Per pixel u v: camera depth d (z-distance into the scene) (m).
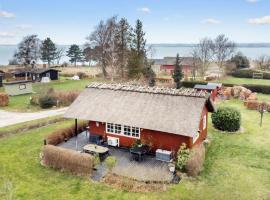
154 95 27.44
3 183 20.75
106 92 29.88
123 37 76.06
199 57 95.94
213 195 19.48
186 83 69.81
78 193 19.62
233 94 55.22
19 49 120.50
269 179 21.88
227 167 23.91
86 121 33.81
